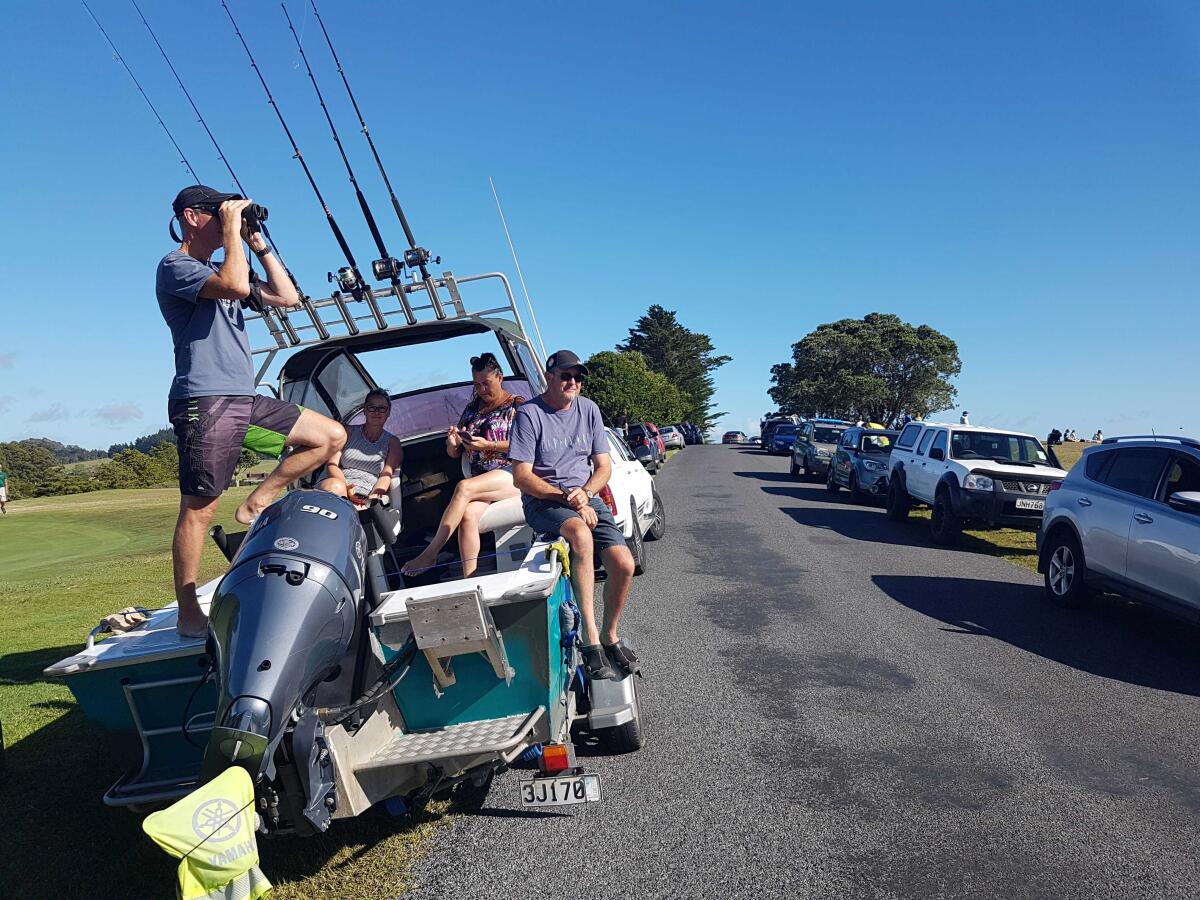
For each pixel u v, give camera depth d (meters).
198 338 3.77
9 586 13.39
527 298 6.35
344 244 5.73
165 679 3.71
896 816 4.30
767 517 16.92
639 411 73.75
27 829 4.54
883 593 9.65
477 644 3.55
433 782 3.74
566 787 3.89
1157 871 3.76
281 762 3.02
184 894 2.54
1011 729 5.48
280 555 3.33
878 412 97.69
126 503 43.44
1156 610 7.46
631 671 5.00
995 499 12.80
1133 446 8.34
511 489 5.06
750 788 4.65
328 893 3.74
